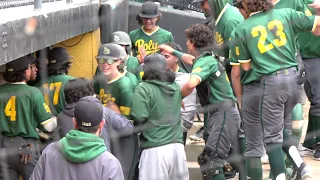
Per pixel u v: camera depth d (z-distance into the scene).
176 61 8.80
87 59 9.12
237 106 9.19
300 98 8.42
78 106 6.15
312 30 8.12
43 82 7.47
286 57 8.07
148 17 10.55
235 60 8.31
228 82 9.15
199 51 8.79
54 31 7.79
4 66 7.14
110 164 6.15
